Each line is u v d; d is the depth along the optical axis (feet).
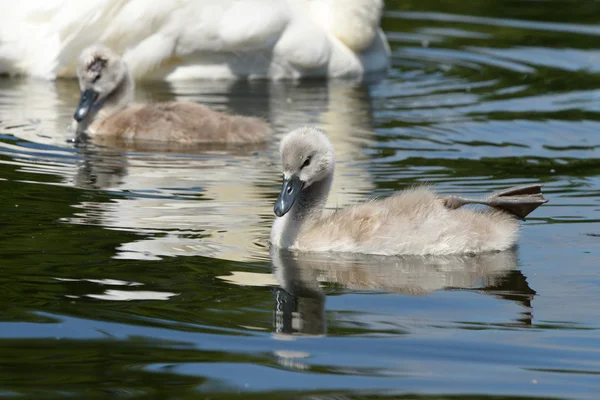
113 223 42.34
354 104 67.62
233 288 35.42
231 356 30.14
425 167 53.31
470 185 50.08
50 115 62.75
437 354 30.66
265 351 30.53
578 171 52.65
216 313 33.14
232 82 74.28
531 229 43.06
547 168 53.21
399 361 30.04
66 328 31.73
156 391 28.02
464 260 39.34
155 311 33.12
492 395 28.19
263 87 72.84
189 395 27.84
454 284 36.60
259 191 48.57
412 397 27.99
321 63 75.72
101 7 70.44
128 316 32.71
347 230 40.29
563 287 36.29
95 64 59.88
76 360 29.68
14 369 29.09
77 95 68.18
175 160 54.29
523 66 77.61
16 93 68.08
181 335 31.40
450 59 80.38
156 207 45.09
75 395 27.73
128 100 61.31
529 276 37.47
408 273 37.70
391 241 39.96
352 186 49.60
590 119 63.52
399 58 81.05
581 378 29.27
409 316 33.45
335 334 31.89
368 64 77.92
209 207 45.47
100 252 38.55
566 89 71.05
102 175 50.44
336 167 53.01
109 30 71.31
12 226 41.42
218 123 58.54
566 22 89.92
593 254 39.83
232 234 41.65
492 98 68.80
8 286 34.91
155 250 39.04
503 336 32.01
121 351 30.30
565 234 42.34
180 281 35.83
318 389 28.32
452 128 61.31
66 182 48.75
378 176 51.49
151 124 58.70
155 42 72.43
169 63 74.18
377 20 77.87
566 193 48.62
